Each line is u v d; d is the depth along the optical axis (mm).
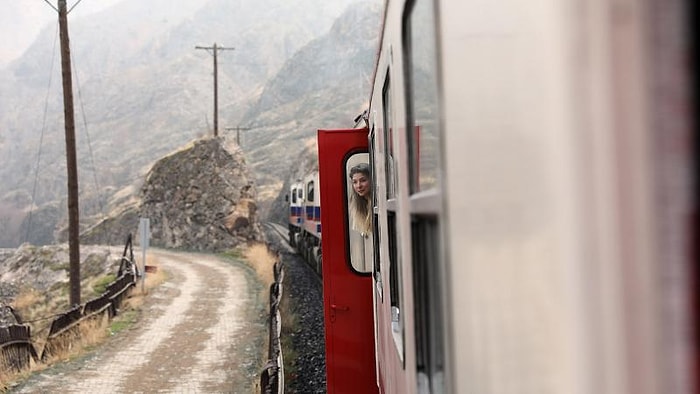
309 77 154375
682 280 720
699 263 717
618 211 757
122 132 174750
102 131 177500
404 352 2461
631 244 750
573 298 816
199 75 194750
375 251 4730
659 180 733
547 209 880
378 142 3852
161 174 47125
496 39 1071
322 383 9961
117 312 17453
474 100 1190
